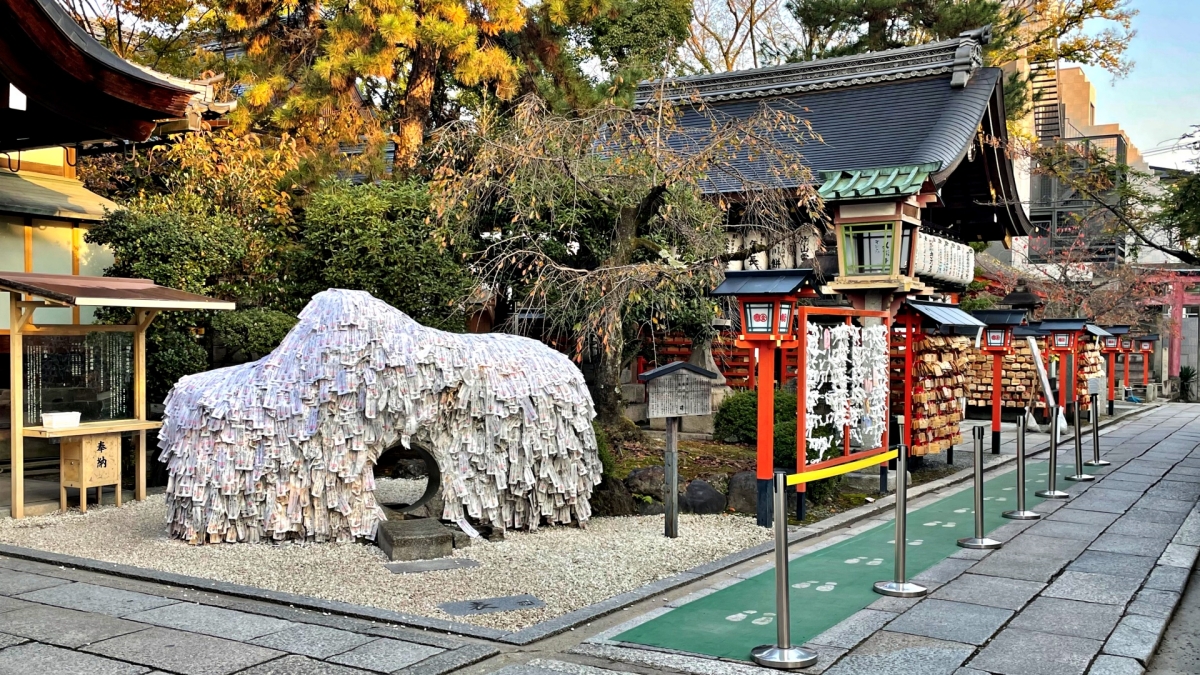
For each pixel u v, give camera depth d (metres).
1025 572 6.75
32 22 8.05
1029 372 19.77
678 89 16.08
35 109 9.18
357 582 6.12
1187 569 6.84
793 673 4.61
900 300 9.80
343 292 7.56
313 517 7.11
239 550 6.88
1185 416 21.94
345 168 14.68
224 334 10.35
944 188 15.77
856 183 9.23
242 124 14.30
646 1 18.95
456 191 9.91
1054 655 4.87
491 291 11.66
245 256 11.43
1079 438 11.91
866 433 10.07
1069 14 23.98
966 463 13.02
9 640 4.86
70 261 11.80
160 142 12.34
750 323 8.03
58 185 12.17
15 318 8.02
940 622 5.47
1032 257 27.97
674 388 7.73
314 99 14.55
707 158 9.87
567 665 4.74
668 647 5.02
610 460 8.88
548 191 10.23
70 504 8.77
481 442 7.56
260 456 7.06
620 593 6.07
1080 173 19.44
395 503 8.48
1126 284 25.62
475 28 14.83
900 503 6.28
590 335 11.31
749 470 9.31
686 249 10.81
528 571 6.51
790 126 10.71
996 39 22.83
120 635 4.98
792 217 13.15
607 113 10.32
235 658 4.64
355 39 14.51
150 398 10.27
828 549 7.58
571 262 11.95
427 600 5.78
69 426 8.29
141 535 7.41
